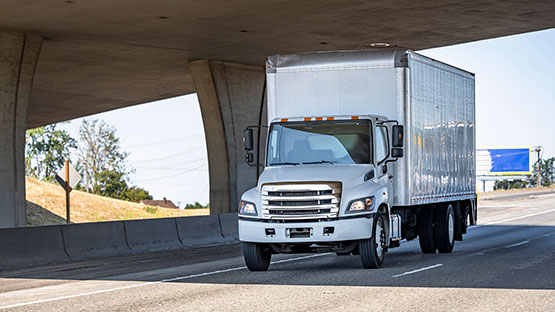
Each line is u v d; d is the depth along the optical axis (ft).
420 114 59.11
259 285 43.75
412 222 61.98
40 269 62.03
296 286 42.80
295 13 77.87
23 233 65.67
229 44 94.99
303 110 56.49
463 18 81.35
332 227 49.03
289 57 56.80
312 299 37.42
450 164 68.28
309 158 52.80
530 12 78.84
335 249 50.62
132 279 49.42
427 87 61.36
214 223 89.35
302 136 53.36
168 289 42.98
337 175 50.01
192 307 35.68
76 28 83.05
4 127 82.99
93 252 71.46
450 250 65.92
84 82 125.80
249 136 53.93
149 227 79.15
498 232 98.48
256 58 104.68
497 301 36.06
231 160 107.96
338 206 49.21
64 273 57.16
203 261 63.00
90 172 357.00
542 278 45.09
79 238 70.74
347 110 56.08
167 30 85.56
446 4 74.69
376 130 53.57
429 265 53.72
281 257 64.44
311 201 49.39
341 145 52.75
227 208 107.14
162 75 120.26
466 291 39.63
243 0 71.87
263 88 111.34
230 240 90.48
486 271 49.16
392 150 52.29
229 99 107.86
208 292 41.06
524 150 361.71
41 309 36.42
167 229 81.56
